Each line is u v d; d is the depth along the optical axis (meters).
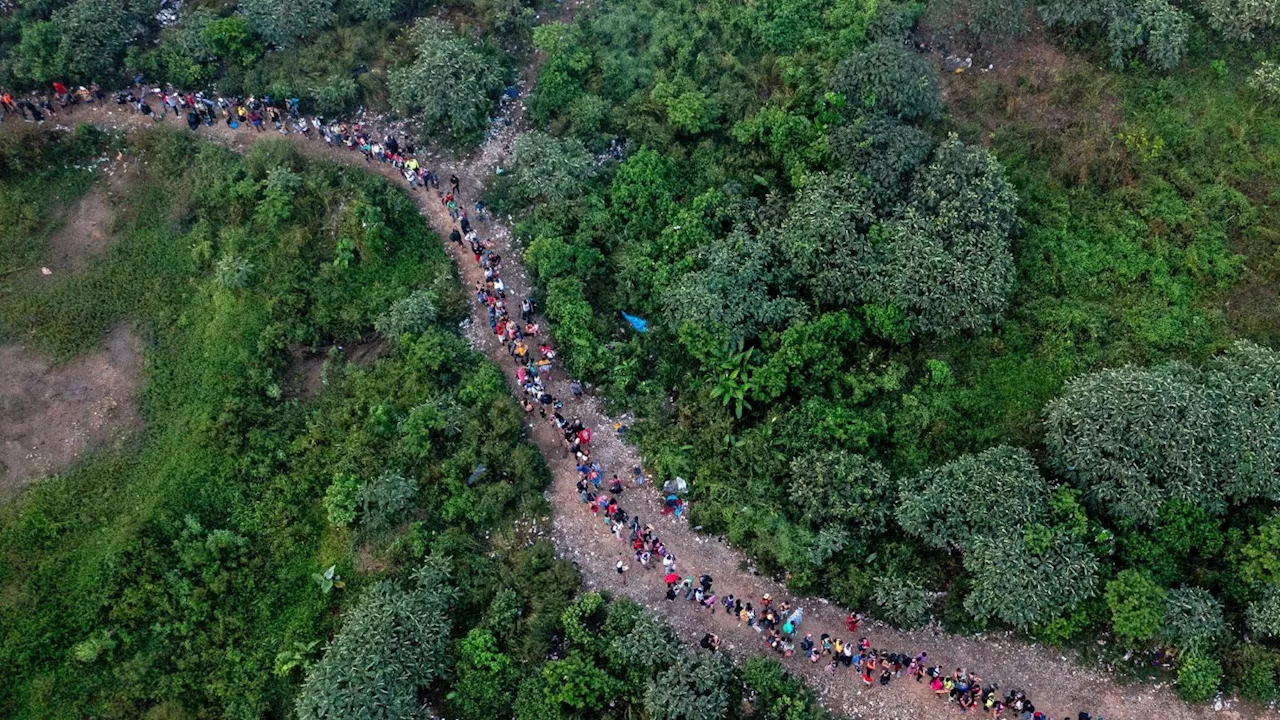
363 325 38.91
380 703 30.28
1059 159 40.50
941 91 42.72
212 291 38.75
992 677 31.78
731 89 43.22
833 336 36.94
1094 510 33.06
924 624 32.62
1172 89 41.56
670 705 30.17
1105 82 41.88
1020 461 33.53
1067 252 38.50
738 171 41.53
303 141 42.56
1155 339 36.44
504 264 40.16
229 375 37.19
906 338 36.84
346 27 45.00
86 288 38.91
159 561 33.41
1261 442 32.50
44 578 32.91
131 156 41.75
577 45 44.69
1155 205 39.06
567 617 32.34
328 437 36.34
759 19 44.81
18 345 37.56
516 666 31.72
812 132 40.91
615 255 39.88
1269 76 40.84
